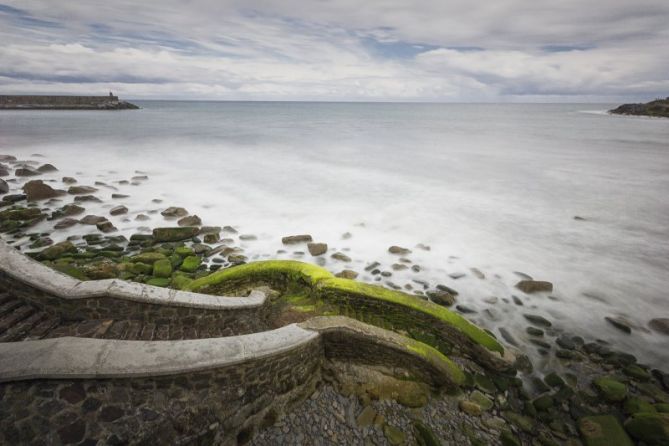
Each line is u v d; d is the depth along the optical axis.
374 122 70.75
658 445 5.22
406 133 49.72
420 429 5.30
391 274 10.85
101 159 26.56
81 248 11.56
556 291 10.18
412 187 20.72
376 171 24.77
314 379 5.96
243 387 4.74
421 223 15.14
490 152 33.59
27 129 42.84
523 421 5.76
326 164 26.83
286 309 7.70
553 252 12.67
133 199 17.16
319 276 8.07
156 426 3.89
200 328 6.41
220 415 4.47
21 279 5.36
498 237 13.91
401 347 5.98
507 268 11.48
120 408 3.83
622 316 9.07
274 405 5.21
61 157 26.94
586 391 6.53
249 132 46.75
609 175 24.27
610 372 7.08
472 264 11.70
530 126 65.69
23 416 3.49
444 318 7.08
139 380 4.03
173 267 10.47
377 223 15.02
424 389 6.01
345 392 5.88
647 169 26.16
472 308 9.29
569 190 20.50
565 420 5.89
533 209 17.16
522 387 6.51
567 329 8.52
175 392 4.21
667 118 93.00
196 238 12.73
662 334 8.31
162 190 18.91
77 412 3.65
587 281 10.77
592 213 16.67
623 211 17.02
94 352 4.02
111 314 5.73
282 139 40.28
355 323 6.24
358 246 12.81
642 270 11.48
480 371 6.73
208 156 28.89
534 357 7.50
